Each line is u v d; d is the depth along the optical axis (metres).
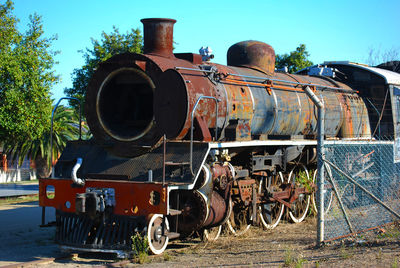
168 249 8.05
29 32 18.09
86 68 20.47
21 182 30.33
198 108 8.14
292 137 10.86
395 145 12.94
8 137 17.95
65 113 25.92
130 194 7.30
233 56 11.17
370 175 11.78
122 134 8.11
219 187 8.52
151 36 8.61
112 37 21.09
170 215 8.13
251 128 9.86
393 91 13.48
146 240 7.23
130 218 7.40
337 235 8.19
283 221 11.20
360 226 8.72
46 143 25.62
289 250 7.26
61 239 7.91
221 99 8.87
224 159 8.66
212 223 8.38
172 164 7.39
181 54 9.10
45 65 17.70
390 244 7.48
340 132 12.81
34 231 10.20
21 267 6.92
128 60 8.05
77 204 7.35
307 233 9.44
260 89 10.23
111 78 8.22
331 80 13.58
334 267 6.28
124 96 8.48
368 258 6.66
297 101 11.15
